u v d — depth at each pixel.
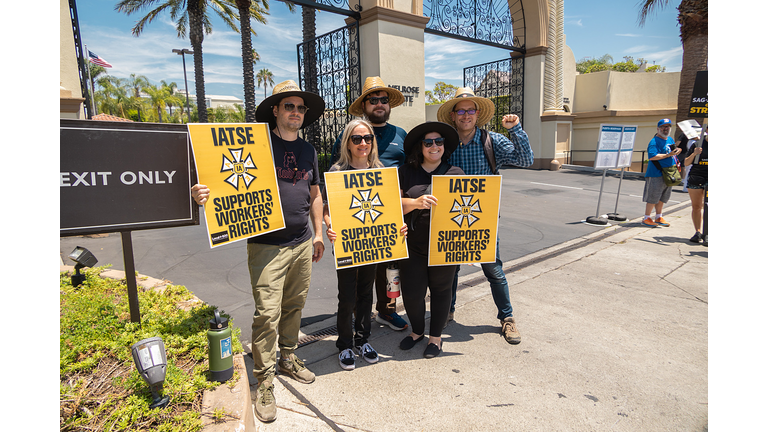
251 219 2.38
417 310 3.12
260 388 2.41
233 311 3.85
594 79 18.38
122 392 2.04
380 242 2.85
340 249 2.78
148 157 2.33
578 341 3.32
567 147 16.92
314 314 3.88
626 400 2.57
